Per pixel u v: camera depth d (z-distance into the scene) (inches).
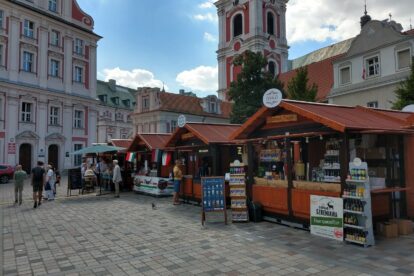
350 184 310.8
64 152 1478.8
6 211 521.0
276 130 402.6
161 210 512.1
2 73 1272.1
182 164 631.2
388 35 1011.9
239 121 1304.1
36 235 358.6
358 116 366.3
